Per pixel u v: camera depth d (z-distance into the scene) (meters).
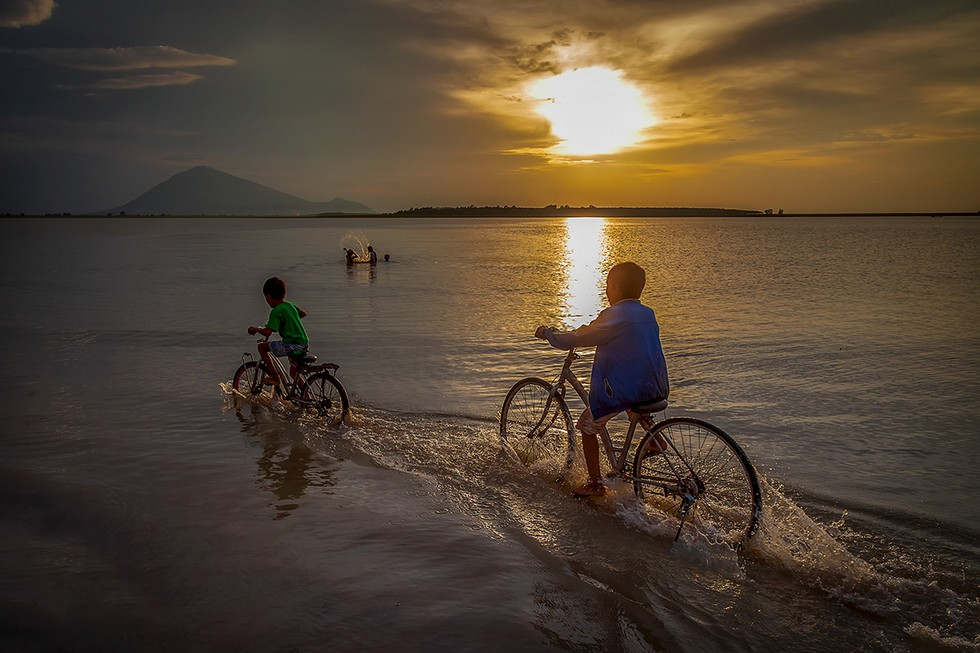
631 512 4.39
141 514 4.36
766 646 2.92
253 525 4.20
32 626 3.04
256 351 10.65
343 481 5.04
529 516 4.40
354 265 34.47
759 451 5.75
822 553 3.83
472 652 2.85
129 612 3.16
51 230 130.00
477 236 100.81
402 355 10.34
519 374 8.99
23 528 4.16
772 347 10.95
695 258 42.00
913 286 22.20
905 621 3.14
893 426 6.50
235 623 3.06
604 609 3.23
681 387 8.16
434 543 3.95
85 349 10.80
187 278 25.61
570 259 42.25
